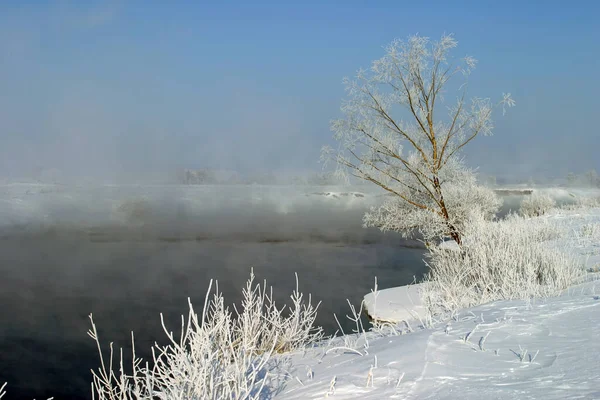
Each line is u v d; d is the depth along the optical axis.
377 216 16.53
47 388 8.28
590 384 2.78
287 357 4.92
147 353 10.14
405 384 3.17
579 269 8.63
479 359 3.51
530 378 3.02
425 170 13.20
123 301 14.63
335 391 3.26
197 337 3.56
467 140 12.79
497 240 10.62
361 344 5.02
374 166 13.28
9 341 10.88
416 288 11.66
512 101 12.35
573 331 3.98
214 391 3.25
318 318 11.35
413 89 12.70
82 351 10.28
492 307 5.57
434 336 4.26
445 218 13.48
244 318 5.21
